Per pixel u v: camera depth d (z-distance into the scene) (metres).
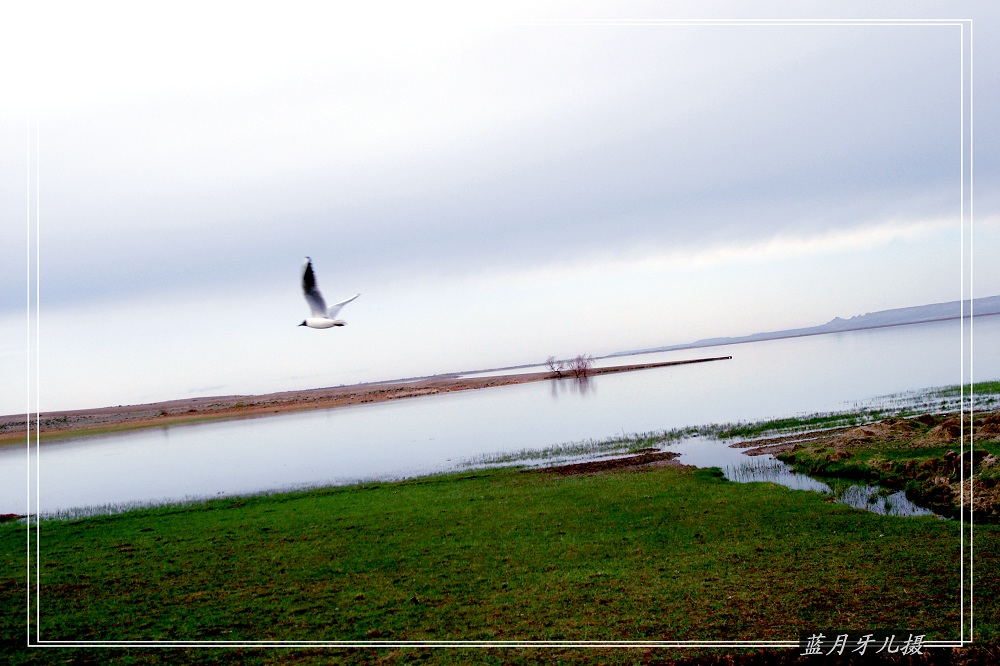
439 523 29.06
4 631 20.67
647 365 165.38
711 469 35.19
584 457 43.28
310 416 110.38
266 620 20.39
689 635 17.47
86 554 28.50
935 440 33.22
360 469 48.69
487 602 20.34
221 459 63.31
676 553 22.88
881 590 18.88
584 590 20.58
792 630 17.31
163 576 24.91
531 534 26.30
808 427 44.81
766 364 116.50
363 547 26.50
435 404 108.12
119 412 145.00
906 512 25.30
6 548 30.55
